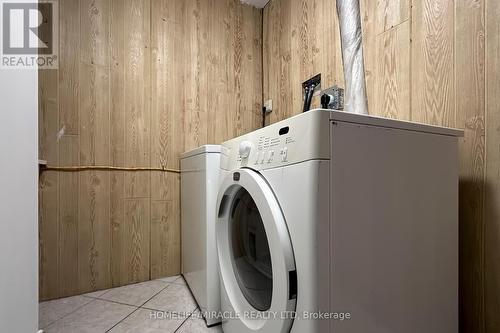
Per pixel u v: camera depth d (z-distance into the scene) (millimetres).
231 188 1056
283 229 737
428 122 1179
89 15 1753
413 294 844
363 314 736
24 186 896
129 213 1855
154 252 1928
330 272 682
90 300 1586
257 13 2369
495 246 963
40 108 1605
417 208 862
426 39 1192
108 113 1804
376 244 768
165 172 1980
